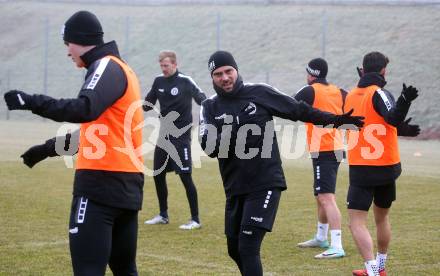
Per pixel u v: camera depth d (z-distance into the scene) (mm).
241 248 7461
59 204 14938
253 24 56000
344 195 17188
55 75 54656
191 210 12844
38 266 9555
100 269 6230
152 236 12031
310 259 10445
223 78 7527
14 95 5668
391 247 11242
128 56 54875
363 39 49125
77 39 6312
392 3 54094
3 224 12656
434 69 42938
